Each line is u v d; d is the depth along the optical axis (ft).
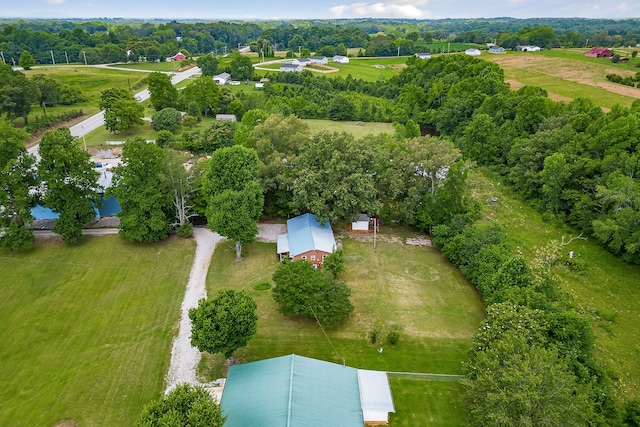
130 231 169.27
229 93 398.21
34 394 107.04
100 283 151.02
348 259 171.94
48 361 117.29
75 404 104.58
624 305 151.94
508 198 237.04
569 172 204.54
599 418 95.55
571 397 86.89
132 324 132.16
